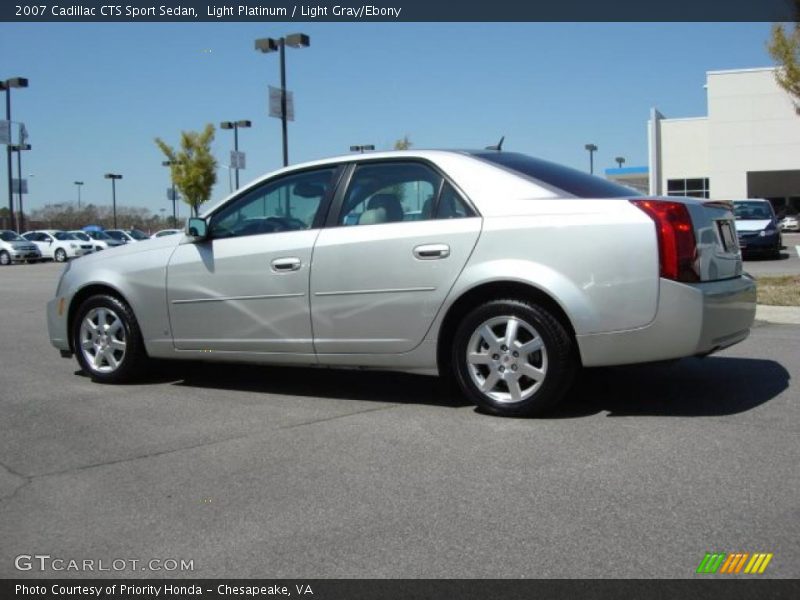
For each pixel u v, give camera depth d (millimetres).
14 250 35562
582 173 5500
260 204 5801
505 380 4926
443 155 5223
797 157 43906
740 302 4941
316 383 6289
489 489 3828
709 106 45375
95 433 5000
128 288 6172
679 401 5328
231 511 3684
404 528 3432
